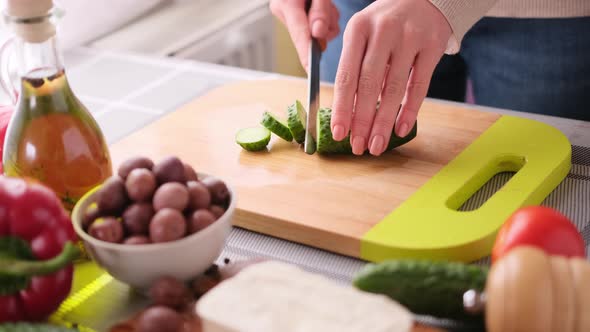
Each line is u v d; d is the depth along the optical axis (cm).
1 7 89
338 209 99
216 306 78
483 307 78
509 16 133
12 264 80
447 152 109
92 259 89
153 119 124
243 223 100
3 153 91
